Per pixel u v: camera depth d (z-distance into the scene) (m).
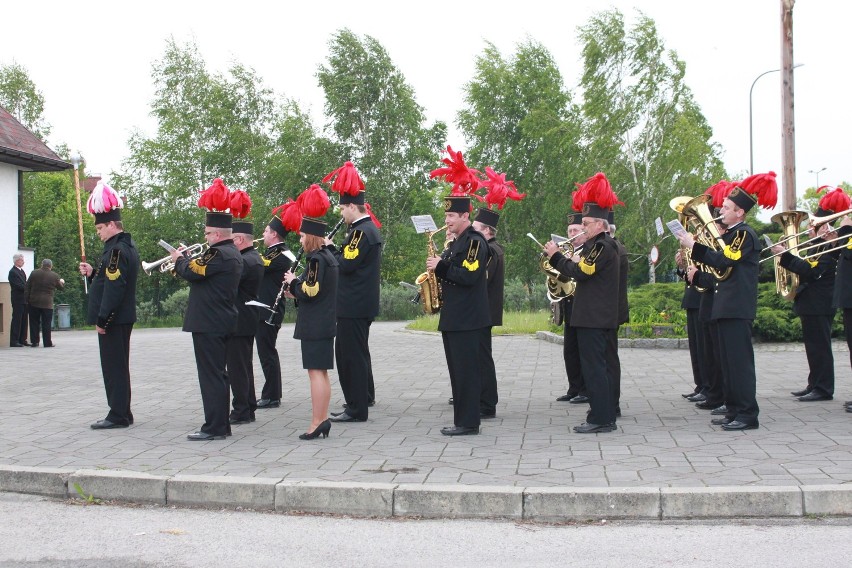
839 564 5.00
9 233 22.48
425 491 6.19
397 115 46.84
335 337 9.39
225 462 7.34
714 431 8.43
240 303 9.35
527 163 48.22
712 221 8.56
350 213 9.42
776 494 5.92
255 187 48.69
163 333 29.61
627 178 40.56
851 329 10.00
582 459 7.23
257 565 5.21
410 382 12.81
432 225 8.61
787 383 11.89
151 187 49.31
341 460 7.36
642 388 11.73
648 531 5.74
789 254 10.06
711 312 8.81
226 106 49.53
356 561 5.26
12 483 6.97
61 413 10.09
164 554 5.44
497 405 10.52
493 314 9.67
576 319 8.52
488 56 50.91
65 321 38.00
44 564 5.28
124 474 6.79
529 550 5.41
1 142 21.67
